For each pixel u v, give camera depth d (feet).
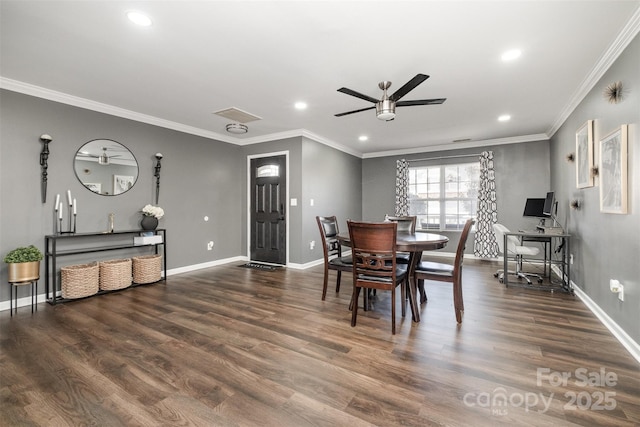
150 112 13.51
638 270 6.93
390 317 9.45
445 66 9.13
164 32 7.36
